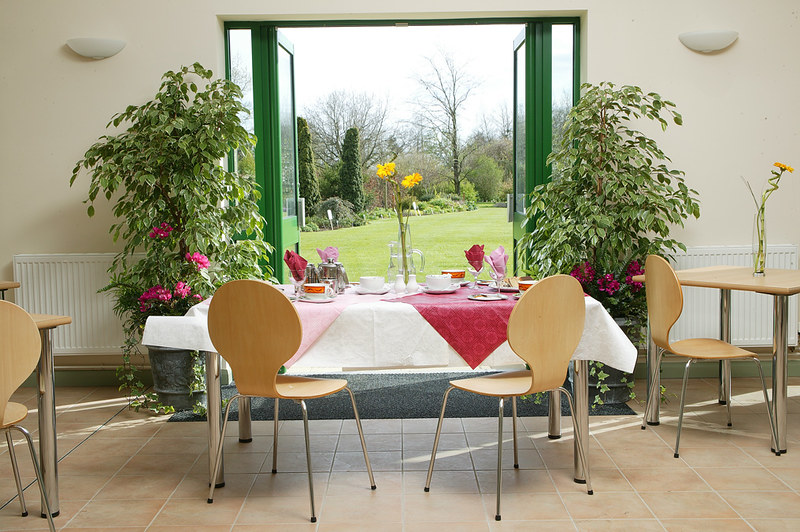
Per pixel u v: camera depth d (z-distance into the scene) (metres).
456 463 3.24
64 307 4.62
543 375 2.73
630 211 4.19
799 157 4.69
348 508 2.77
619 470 3.12
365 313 2.96
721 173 4.68
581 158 4.40
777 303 3.28
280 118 5.00
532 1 4.60
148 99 4.61
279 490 2.96
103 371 4.76
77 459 3.36
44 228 4.70
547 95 4.86
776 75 4.65
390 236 10.30
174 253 4.15
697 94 4.64
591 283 4.20
